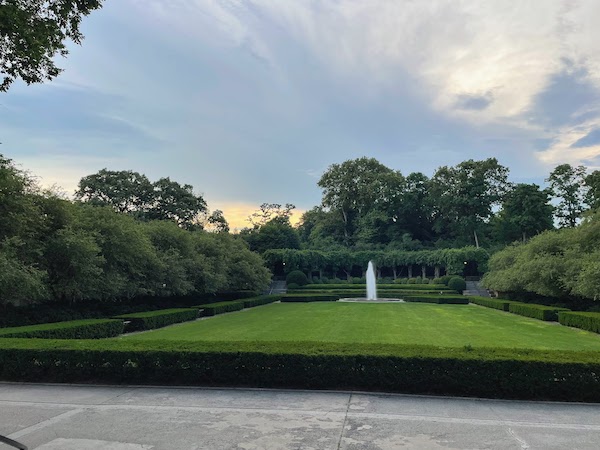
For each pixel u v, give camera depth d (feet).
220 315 91.45
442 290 169.17
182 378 28.78
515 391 25.85
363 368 27.50
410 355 27.25
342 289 177.06
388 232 257.55
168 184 201.67
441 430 20.11
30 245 61.16
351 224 277.64
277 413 22.61
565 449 17.88
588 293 76.18
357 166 270.26
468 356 26.99
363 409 23.49
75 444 18.02
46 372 29.89
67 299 73.67
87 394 26.58
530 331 62.28
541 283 93.35
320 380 27.68
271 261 205.46
